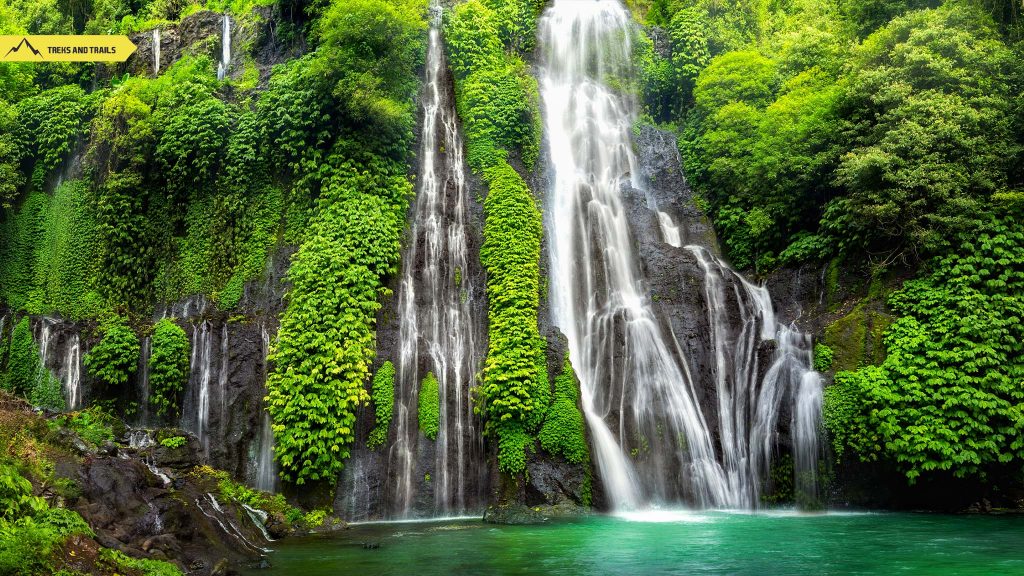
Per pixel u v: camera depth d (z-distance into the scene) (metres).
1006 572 11.59
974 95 21.48
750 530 16.20
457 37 27.88
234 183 24.33
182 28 31.83
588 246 24.64
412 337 21.62
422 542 14.98
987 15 22.81
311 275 21.09
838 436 19.48
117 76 31.47
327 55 23.78
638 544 14.39
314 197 23.47
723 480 20.86
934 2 26.45
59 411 19.50
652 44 32.62
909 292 20.44
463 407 21.02
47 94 27.34
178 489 14.91
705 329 22.84
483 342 22.09
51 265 25.19
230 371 21.31
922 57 21.67
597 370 22.34
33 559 8.88
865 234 22.36
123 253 24.75
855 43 25.73
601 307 23.72
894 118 22.02
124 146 25.19
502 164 25.20
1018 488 19.19
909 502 19.62
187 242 24.56
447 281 23.06
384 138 24.08
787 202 25.41
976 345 18.58
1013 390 18.28
